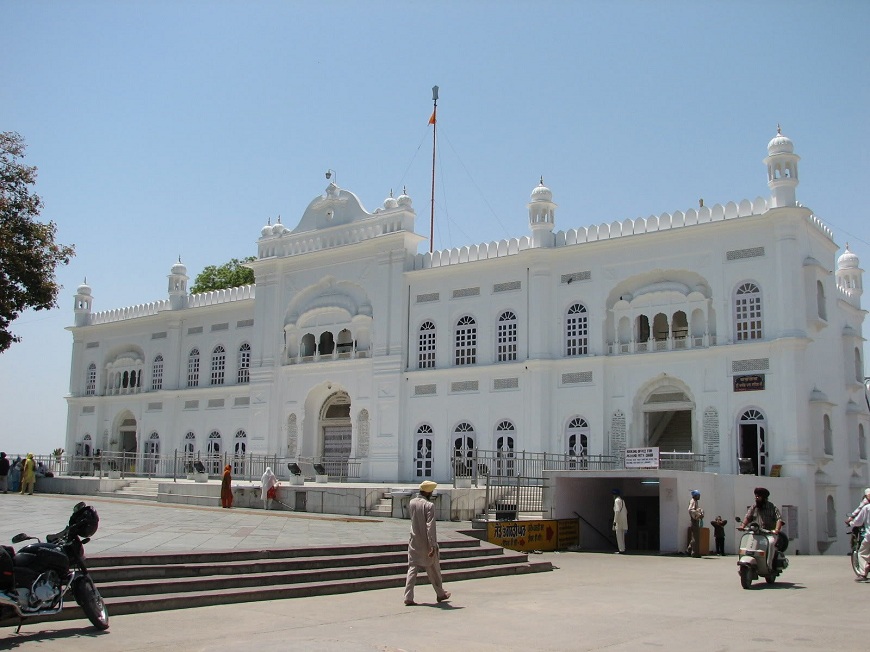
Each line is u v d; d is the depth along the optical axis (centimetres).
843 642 830
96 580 1034
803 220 2516
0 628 874
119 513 2108
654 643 830
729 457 2489
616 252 2798
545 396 2856
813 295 2512
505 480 2417
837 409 2700
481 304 3080
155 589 1049
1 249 2111
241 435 3841
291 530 1711
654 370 2677
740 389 2498
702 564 1714
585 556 1886
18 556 873
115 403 4459
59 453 4381
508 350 2997
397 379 3219
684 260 2661
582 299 2855
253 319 3884
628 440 2697
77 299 4719
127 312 4456
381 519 2102
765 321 2484
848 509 2684
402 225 3306
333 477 3334
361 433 3334
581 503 2175
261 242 3794
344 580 1234
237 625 925
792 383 2398
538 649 803
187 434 4072
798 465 2355
